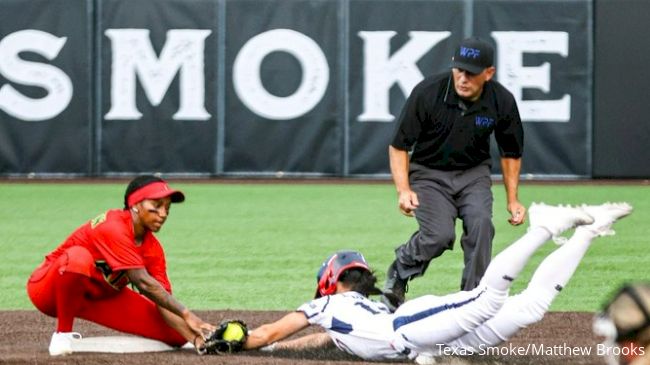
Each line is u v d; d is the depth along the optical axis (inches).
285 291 1284.4
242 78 2410.2
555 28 2375.7
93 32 2402.8
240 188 2308.1
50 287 872.9
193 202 2098.9
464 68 985.5
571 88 2380.7
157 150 2421.3
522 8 2375.7
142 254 883.4
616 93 2377.0
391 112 2402.8
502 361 868.6
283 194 2209.6
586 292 1268.5
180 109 2415.1
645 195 2169.0
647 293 410.6
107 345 901.2
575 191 2225.6
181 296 1254.3
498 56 2385.6
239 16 2400.3
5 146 2417.6
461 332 818.8
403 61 2393.0
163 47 2405.3
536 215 779.4
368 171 2417.6
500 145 1056.2
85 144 2418.8
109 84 2409.0
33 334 1007.6
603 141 2391.7
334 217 1911.9
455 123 1020.5
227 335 864.9
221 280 1355.8
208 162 2426.2
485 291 799.1
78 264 843.4
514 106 1031.0
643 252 1546.5
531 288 824.9
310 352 902.4
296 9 2395.4
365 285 882.1
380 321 845.8
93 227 864.9
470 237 1021.2
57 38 2401.6
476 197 1032.2
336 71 2402.8
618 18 2365.9
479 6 2379.4
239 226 1806.1
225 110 2417.6
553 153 2393.0
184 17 2400.3
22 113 2410.2
